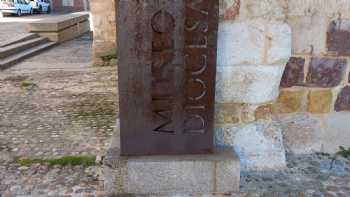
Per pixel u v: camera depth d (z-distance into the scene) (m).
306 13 3.30
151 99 2.81
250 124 3.20
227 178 2.89
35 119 4.95
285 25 2.99
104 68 8.34
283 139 3.57
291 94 3.49
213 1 2.68
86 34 15.82
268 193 2.94
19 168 3.49
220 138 3.20
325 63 3.43
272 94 3.16
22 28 14.91
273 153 3.27
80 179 3.26
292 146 3.60
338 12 3.32
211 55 2.77
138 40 2.71
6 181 3.23
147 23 2.68
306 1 3.28
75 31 14.72
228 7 2.89
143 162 2.81
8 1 26.47
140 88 2.78
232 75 3.05
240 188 2.99
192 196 2.86
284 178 3.17
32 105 5.57
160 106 2.83
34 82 7.04
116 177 2.86
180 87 2.81
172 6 2.67
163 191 2.89
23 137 4.30
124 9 2.65
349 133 3.61
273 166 3.28
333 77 3.47
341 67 3.45
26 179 3.27
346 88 3.50
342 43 3.38
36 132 4.47
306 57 3.41
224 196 2.88
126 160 2.83
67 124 4.76
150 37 2.71
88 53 10.86
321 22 3.33
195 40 2.74
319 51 3.39
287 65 3.42
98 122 4.82
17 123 4.79
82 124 4.75
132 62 2.74
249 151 3.24
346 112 3.55
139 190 2.88
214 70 2.80
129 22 2.67
